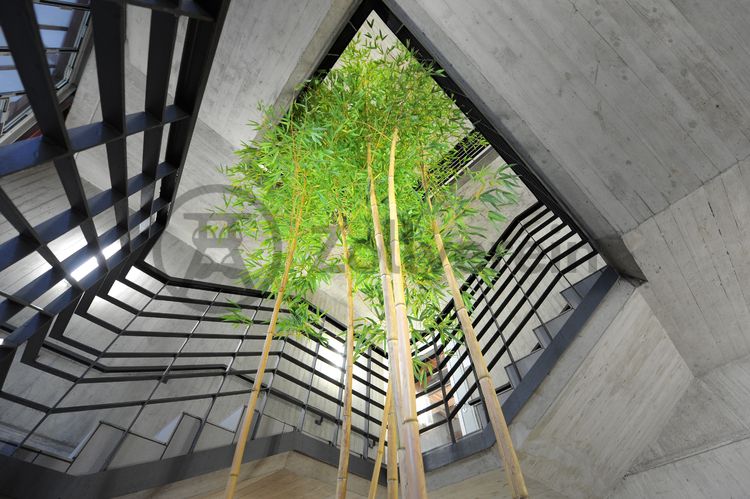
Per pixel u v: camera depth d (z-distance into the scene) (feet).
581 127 7.75
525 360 9.16
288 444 7.81
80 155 15.94
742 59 6.29
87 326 10.89
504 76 7.99
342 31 9.97
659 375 9.22
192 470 6.48
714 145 6.95
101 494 5.50
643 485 9.59
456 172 12.32
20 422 8.14
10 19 2.83
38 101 3.45
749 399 8.97
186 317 9.02
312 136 6.96
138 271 13.60
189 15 4.26
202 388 11.09
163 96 4.99
